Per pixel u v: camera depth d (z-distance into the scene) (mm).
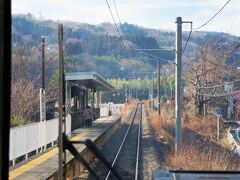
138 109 89750
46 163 13484
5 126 2840
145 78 107438
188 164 16969
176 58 20516
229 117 51312
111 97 105250
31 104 27922
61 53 3680
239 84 49938
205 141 31281
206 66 47781
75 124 27703
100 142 23594
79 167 14727
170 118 50188
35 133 16094
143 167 18297
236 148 26891
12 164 13016
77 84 27438
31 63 27906
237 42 47781
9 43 2873
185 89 51500
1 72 2812
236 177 4266
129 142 29016
